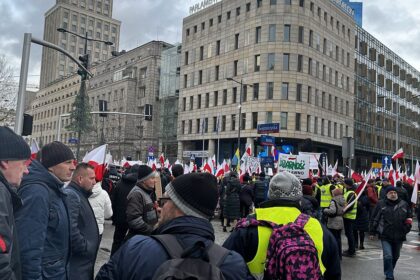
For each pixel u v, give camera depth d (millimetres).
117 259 2133
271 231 3305
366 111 70438
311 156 17562
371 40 73938
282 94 51344
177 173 10344
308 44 53281
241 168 21250
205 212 2252
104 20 133000
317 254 3076
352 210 10898
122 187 6891
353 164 70875
